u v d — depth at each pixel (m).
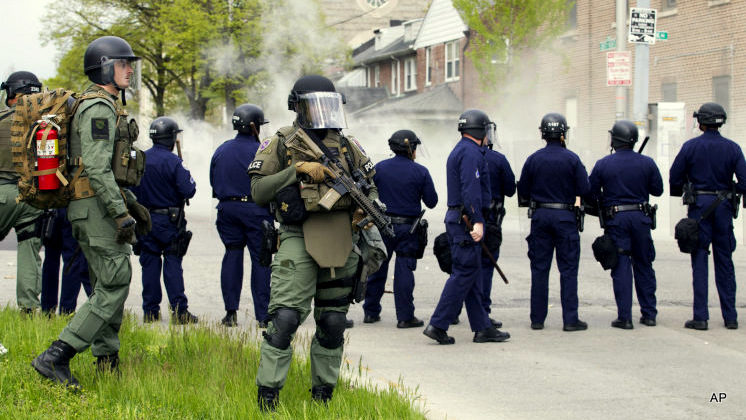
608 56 14.94
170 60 35.59
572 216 7.88
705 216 7.93
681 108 16.78
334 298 4.82
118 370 5.29
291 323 4.63
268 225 4.77
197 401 4.67
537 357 6.77
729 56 22.61
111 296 5.04
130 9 35.41
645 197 8.08
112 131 4.93
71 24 35.19
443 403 5.38
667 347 7.19
